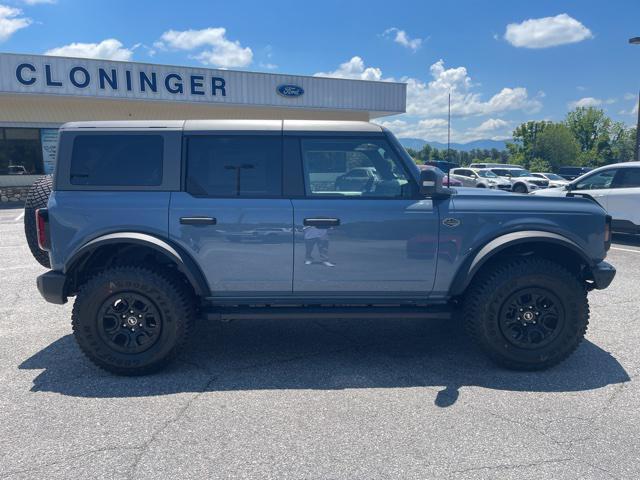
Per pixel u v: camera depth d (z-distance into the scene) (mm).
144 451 2941
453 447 2975
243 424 3254
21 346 4711
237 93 23016
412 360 4367
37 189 4555
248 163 4102
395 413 3396
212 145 4098
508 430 3166
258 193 4078
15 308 5902
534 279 3955
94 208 3988
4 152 20688
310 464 2809
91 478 2686
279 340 4887
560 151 88312
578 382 3893
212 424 3256
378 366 4234
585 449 2955
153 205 3994
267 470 2754
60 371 4137
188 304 4051
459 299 4473
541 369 4098
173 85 21688
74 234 3998
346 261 4074
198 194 4051
